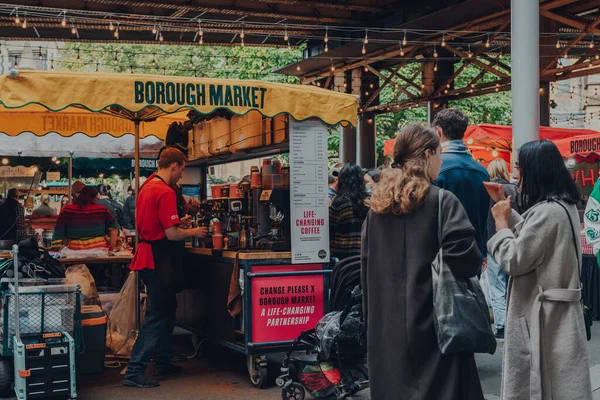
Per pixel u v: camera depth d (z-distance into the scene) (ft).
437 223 10.61
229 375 21.22
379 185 11.07
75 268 23.62
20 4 49.47
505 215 11.34
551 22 55.47
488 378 20.17
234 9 52.29
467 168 16.29
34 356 17.58
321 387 18.17
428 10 51.65
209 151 26.84
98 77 18.28
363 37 59.11
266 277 19.79
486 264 26.71
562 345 10.96
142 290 28.12
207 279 22.50
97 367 20.74
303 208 20.12
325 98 20.31
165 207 19.77
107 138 34.04
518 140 30.60
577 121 108.68
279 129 21.17
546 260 11.07
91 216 27.43
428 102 65.72
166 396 18.79
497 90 60.29
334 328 16.53
